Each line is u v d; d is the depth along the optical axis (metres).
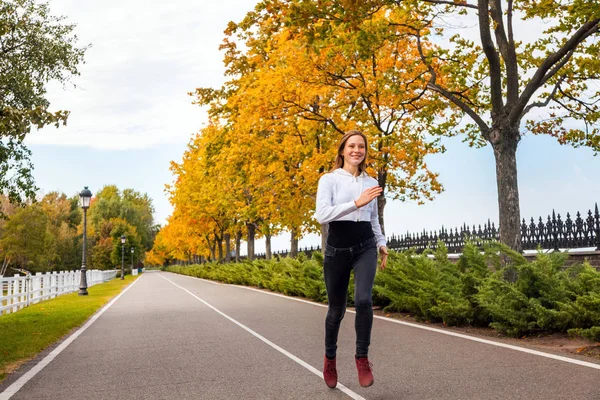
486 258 9.40
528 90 11.48
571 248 13.36
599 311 6.96
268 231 28.02
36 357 7.77
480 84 16.17
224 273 35.12
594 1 10.52
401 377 5.36
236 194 29.98
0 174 19.89
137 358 7.37
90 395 5.23
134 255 99.19
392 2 12.02
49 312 15.83
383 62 17.52
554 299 7.86
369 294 4.39
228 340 8.77
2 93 19.16
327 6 11.37
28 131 8.80
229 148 24.98
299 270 18.83
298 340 8.40
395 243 23.97
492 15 12.23
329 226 4.59
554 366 5.57
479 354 6.48
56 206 104.12
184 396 5.04
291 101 18.81
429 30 14.91
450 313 9.13
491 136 11.84
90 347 8.62
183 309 15.35
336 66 17.30
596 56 14.49
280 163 21.83
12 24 20.11
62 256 97.25
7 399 5.16
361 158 4.70
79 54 21.89
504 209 11.41
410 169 20.61
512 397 4.41
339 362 6.32
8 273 79.06
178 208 47.12
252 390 5.13
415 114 17.42
